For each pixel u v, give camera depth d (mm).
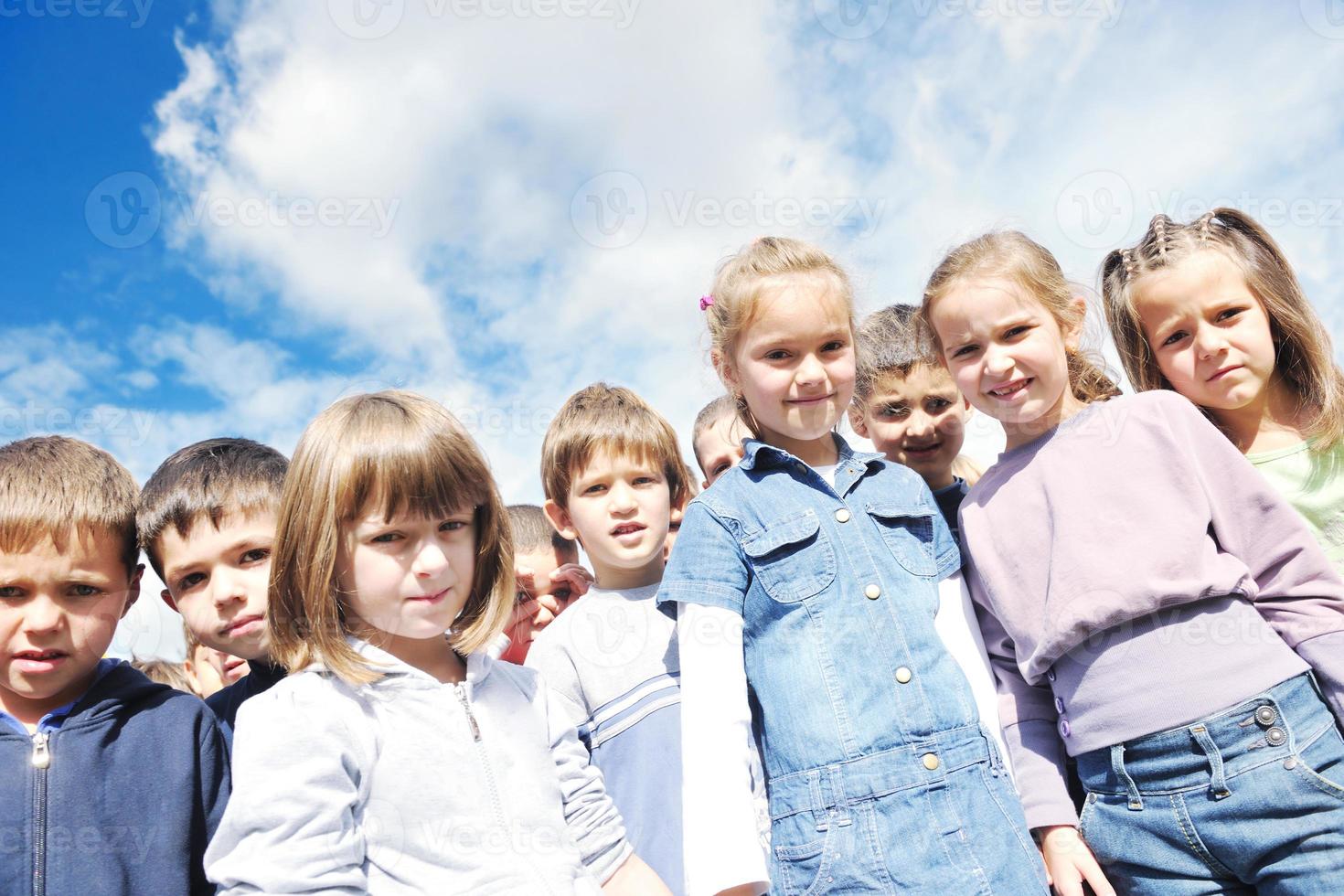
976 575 1922
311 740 1324
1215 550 1720
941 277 1983
